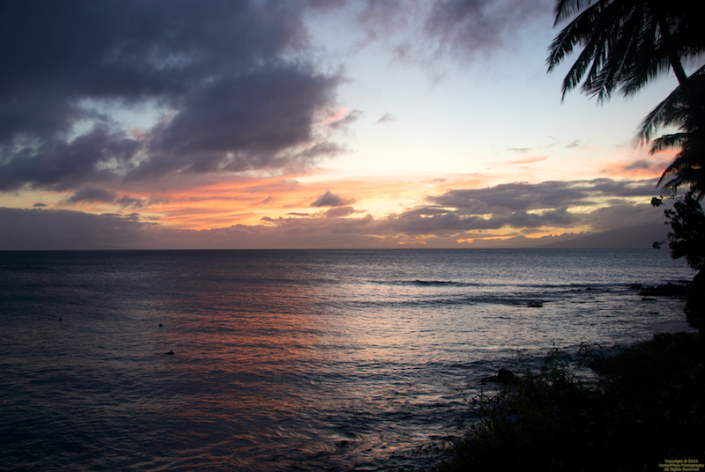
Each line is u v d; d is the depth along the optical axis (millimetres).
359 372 14312
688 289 9695
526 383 7086
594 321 25359
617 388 6551
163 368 14828
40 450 8750
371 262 131000
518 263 120812
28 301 34406
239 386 12828
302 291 45156
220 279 60531
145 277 63031
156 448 8789
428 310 30969
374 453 8289
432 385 12820
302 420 10164
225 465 8000
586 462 4777
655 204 10688
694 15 12500
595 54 15234
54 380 13438
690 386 5551
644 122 17266
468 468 5137
